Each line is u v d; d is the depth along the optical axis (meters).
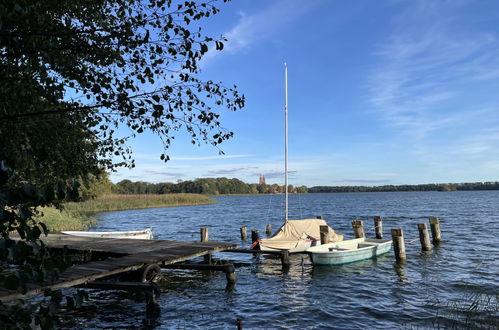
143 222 40.31
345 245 17.88
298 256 18.45
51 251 14.90
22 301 2.58
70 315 9.52
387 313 9.58
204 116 4.61
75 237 18.34
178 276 14.08
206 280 13.45
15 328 2.44
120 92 4.32
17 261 2.46
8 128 4.17
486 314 8.95
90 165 6.14
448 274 13.93
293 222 19.70
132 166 6.57
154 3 4.35
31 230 2.38
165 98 4.32
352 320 9.16
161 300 10.91
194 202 82.31
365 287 12.36
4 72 3.94
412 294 11.32
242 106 4.89
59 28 4.00
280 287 12.52
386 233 28.55
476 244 21.12
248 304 10.56
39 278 2.55
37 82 4.22
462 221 35.44
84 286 9.70
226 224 38.19
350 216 46.38
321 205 81.62
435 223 21.89
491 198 105.75
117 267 10.59
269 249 17.53
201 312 9.84
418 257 17.55
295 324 8.94
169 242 16.59
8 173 2.42
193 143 4.86
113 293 11.61
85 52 3.96
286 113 22.38
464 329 7.96
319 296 11.38
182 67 4.14
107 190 62.28
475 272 14.18
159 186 170.25
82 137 5.51
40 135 4.68
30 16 3.53
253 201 122.81
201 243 16.30
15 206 2.37
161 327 8.73
